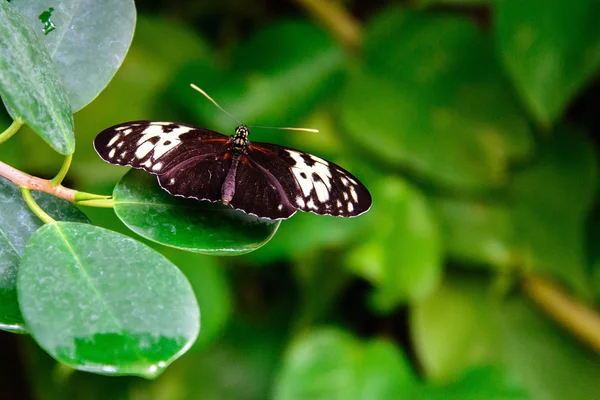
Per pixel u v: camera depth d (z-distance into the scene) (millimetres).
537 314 812
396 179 776
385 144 779
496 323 806
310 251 768
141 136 597
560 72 733
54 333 546
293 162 613
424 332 785
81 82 589
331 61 800
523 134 781
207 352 808
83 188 753
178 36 823
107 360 545
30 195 570
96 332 547
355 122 784
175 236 582
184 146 603
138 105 779
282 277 834
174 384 793
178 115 781
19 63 561
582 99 805
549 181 781
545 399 789
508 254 787
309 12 856
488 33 835
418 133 786
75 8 591
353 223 755
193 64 773
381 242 760
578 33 732
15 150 736
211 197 590
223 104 769
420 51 797
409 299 760
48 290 552
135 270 557
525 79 734
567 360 800
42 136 562
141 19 820
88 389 783
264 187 605
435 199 798
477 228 791
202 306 745
